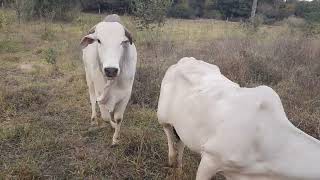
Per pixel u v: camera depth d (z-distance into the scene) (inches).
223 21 910.4
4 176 166.7
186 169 175.5
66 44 443.8
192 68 153.6
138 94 256.5
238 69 298.5
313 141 113.2
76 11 782.5
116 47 169.2
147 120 225.8
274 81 296.5
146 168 179.5
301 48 376.5
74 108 245.3
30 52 414.0
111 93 186.7
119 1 905.5
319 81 285.3
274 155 115.4
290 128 116.5
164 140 201.2
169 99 154.5
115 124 198.4
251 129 117.3
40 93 264.1
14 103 244.5
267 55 348.2
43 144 194.9
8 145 197.3
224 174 129.7
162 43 413.1
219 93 131.3
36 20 685.3
